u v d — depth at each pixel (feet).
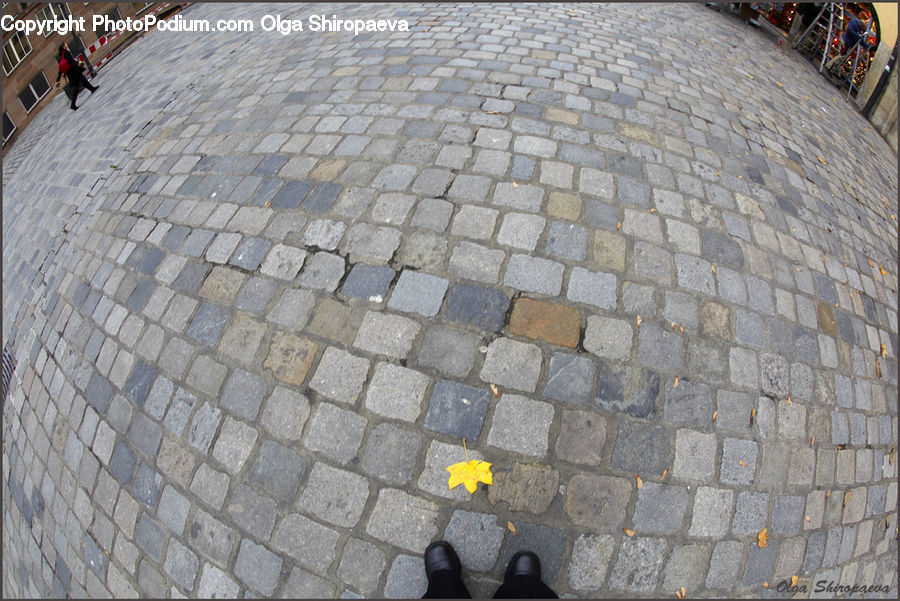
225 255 10.23
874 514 8.68
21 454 10.57
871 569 8.32
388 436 7.36
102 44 34.06
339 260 9.32
